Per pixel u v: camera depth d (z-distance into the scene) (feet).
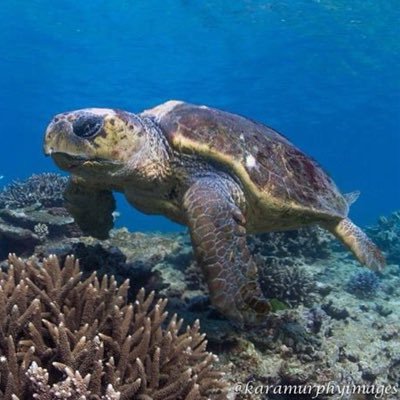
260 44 29.07
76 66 36.29
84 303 3.09
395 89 36.35
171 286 6.10
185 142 4.22
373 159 82.74
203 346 3.23
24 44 31.42
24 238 6.38
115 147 3.87
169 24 26.86
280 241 8.26
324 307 6.38
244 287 3.58
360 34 25.99
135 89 43.04
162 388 2.77
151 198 4.47
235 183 4.36
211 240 3.65
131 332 3.05
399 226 12.53
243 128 4.66
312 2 21.94
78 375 2.38
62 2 24.16
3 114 56.95
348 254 9.89
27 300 3.09
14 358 2.57
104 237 5.45
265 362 4.27
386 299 8.00
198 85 40.34
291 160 4.86
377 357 5.49
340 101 41.78
